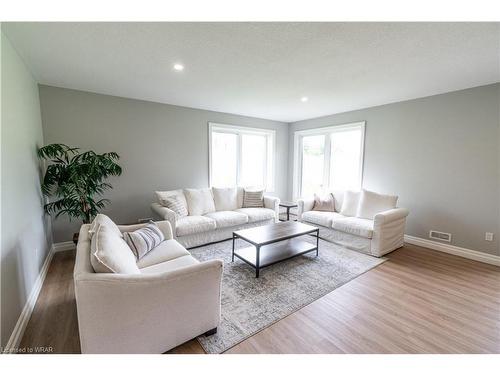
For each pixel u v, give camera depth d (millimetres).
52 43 2002
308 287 2391
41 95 3043
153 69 2574
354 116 4410
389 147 3938
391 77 2771
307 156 5531
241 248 3400
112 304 1279
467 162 3170
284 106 4164
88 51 2154
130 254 1810
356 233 3369
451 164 3307
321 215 3943
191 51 2156
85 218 3016
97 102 3418
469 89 3113
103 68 2545
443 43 1982
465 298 2207
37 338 1662
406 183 3766
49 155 2779
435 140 3438
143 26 1767
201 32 1848
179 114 4160
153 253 2145
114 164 3125
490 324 1846
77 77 2807
